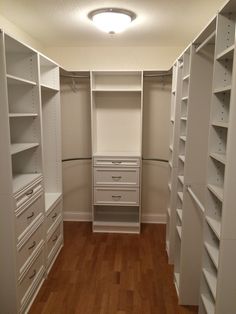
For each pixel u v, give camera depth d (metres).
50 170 3.41
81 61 3.96
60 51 3.94
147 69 3.91
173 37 3.40
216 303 1.45
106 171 3.74
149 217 4.27
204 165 2.26
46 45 3.84
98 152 3.99
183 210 2.33
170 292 2.62
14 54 2.50
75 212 4.30
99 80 3.97
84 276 2.86
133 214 4.19
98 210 4.22
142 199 4.23
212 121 1.65
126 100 4.02
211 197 1.74
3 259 2.09
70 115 4.11
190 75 2.18
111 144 4.13
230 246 1.39
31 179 2.45
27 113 2.51
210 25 1.72
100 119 4.08
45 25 2.95
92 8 2.47
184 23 2.86
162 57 3.90
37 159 2.66
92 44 3.80
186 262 2.40
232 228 1.38
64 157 4.20
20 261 2.20
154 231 3.97
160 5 2.39
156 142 4.09
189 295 2.44
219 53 1.53
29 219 2.38
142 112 3.82
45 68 3.23
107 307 2.41
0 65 1.88
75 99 4.08
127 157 3.70
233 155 1.33
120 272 2.94
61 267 3.03
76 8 2.47
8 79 2.09
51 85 3.25
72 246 3.51
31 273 2.44
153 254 3.33
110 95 4.02
